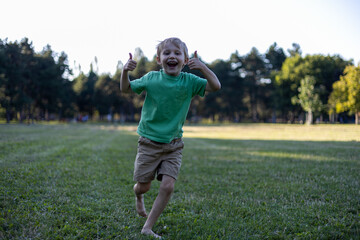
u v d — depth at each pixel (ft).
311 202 11.26
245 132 80.43
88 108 216.95
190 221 9.09
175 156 8.43
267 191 12.93
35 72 137.69
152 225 8.11
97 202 10.61
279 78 169.07
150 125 8.38
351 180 15.12
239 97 207.41
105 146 31.68
